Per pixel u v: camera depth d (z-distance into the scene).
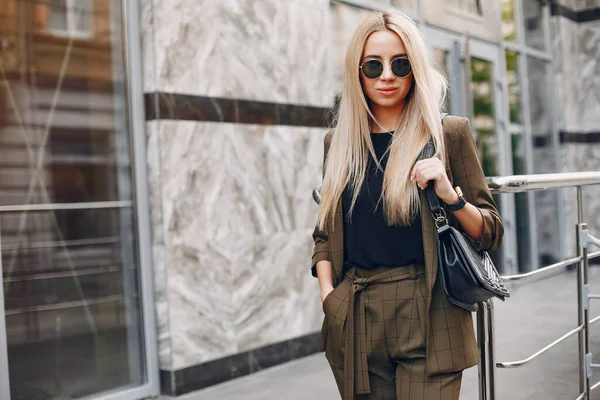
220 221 4.94
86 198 4.34
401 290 2.00
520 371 4.87
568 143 10.36
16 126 3.98
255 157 5.21
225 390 4.74
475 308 2.00
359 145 2.07
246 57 5.16
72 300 4.24
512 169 9.12
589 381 3.34
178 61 4.69
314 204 5.73
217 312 4.90
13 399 3.92
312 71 5.76
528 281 9.20
